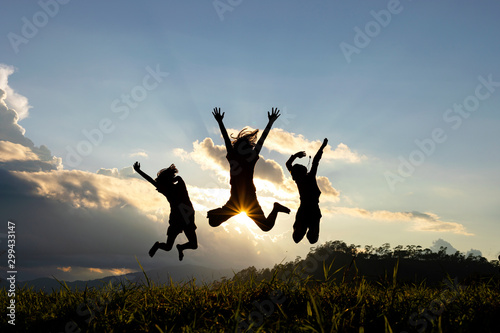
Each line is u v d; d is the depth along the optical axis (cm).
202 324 629
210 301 712
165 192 863
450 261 8506
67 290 825
